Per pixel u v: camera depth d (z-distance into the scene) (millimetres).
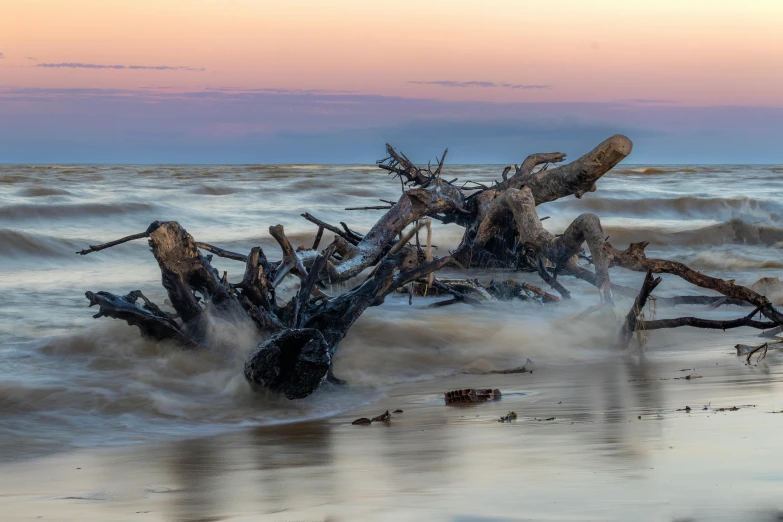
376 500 5207
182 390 9961
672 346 12938
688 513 4406
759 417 7266
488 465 6035
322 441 7703
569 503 4758
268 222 35156
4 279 19844
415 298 17125
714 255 26141
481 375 11312
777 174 82562
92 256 24297
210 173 74562
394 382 10930
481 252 19469
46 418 8758
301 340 9414
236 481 6227
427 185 18703
